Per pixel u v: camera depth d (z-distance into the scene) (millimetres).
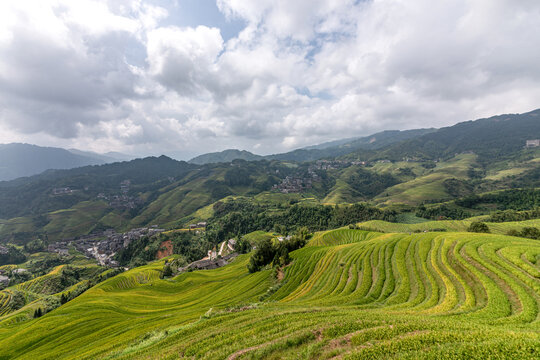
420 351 15000
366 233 157750
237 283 104375
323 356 17250
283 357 18250
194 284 128500
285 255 104125
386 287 47156
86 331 66750
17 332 73312
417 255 54125
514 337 15242
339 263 70000
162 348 26672
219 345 22422
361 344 17766
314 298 53344
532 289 31094
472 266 41375
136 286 143375
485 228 115500
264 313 31531
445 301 33844
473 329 17812
